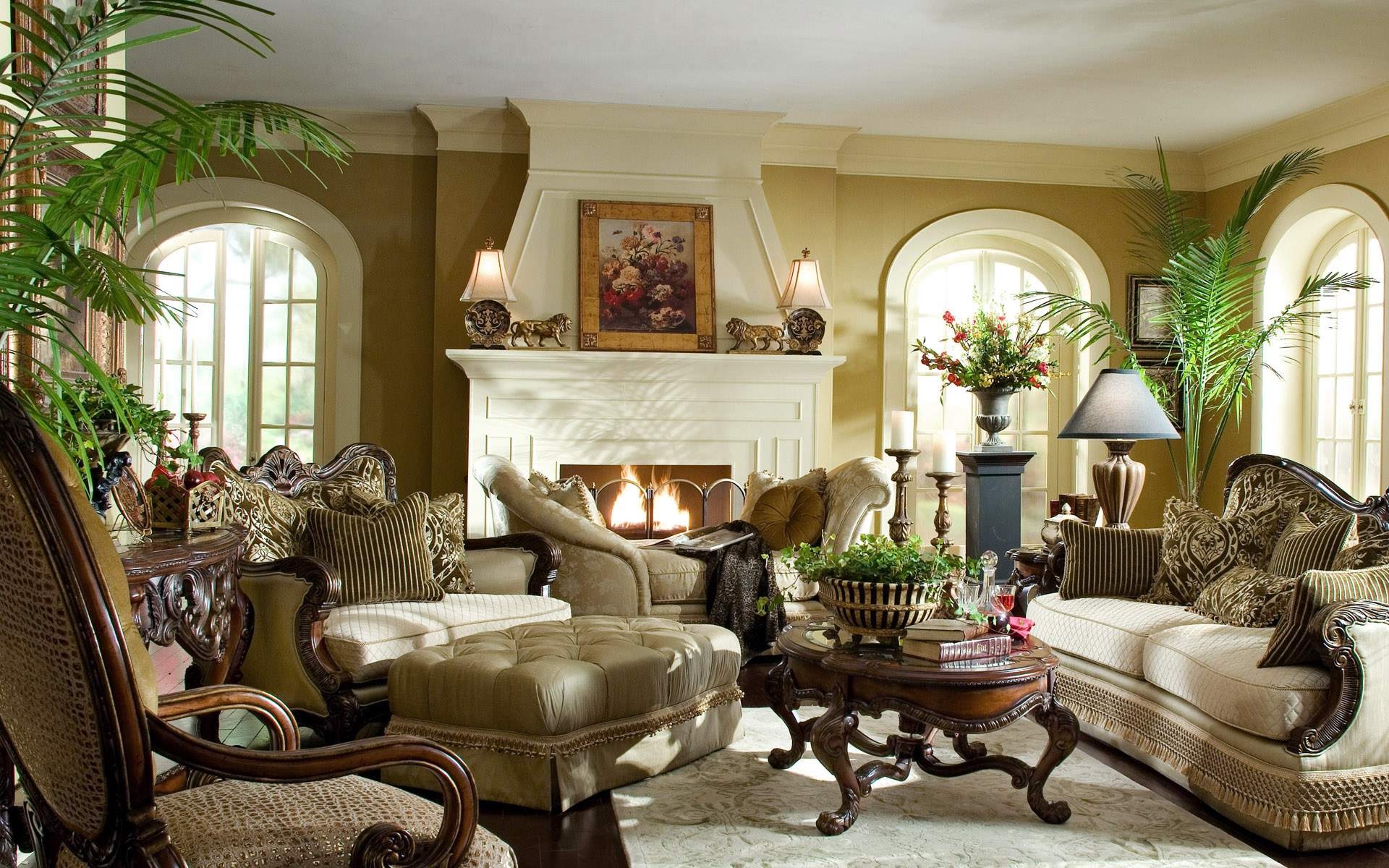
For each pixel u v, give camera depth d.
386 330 6.70
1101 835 3.07
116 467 2.90
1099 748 3.93
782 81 5.87
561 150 6.48
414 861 1.73
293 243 6.85
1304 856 2.94
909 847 2.96
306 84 5.99
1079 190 7.32
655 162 6.57
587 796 3.29
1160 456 7.38
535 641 3.62
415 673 3.38
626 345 6.48
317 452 6.85
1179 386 7.25
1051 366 6.61
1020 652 3.22
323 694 3.60
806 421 6.68
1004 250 7.45
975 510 6.39
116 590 1.46
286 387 6.91
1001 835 3.06
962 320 7.48
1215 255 6.29
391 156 6.70
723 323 6.62
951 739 4.02
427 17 4.94
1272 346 6.83
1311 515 3.97
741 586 5.31
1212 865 2.86
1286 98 6.05
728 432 6.61
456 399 6.63
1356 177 6.14
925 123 6.70
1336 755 2.95
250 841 1.73
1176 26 5.00
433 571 4.25
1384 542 3.40
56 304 3.41
